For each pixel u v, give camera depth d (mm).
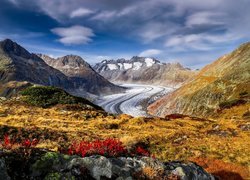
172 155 31188
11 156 11594
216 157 29766
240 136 44250
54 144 25922
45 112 55969
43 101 66562
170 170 15633
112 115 63406
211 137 42312
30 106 62250
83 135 34781
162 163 15734
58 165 12180
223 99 161250
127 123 53656
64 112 57469
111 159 14367
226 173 25391
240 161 28328
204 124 62875
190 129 53312
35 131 31609
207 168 26625
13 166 11211
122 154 16422
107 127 47531
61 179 11508
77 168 12445
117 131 43156
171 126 55188
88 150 15359
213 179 17734
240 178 24609
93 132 39406
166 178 14477
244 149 33000
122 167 14141
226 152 31766
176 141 37719
